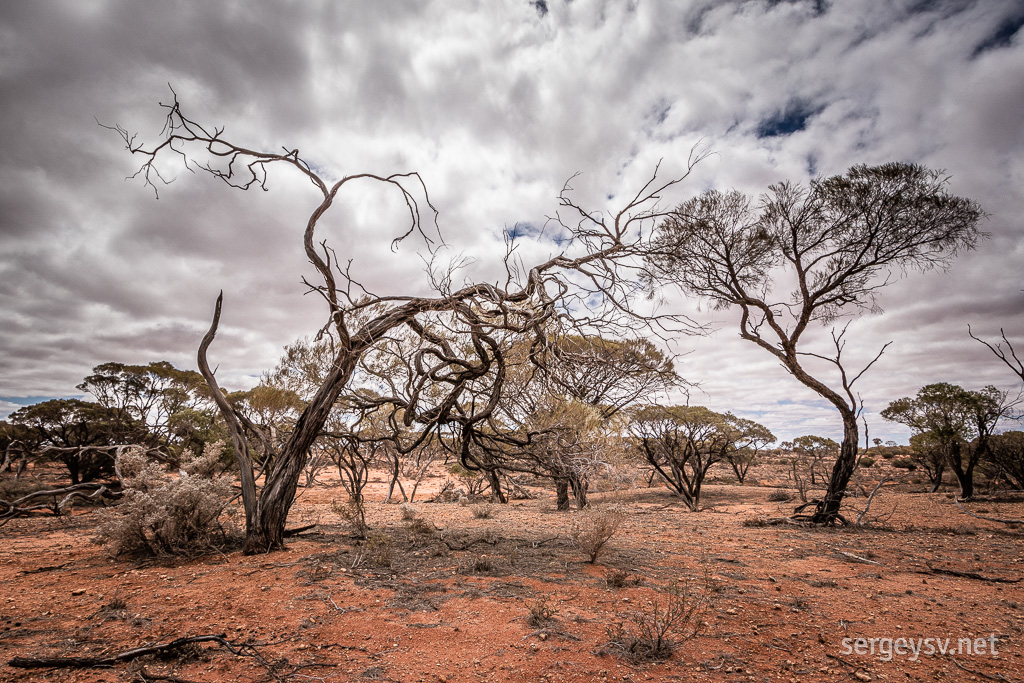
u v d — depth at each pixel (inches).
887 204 539.5
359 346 339.0
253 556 305.7
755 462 2130.9
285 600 218.2
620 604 222.4
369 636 178.7
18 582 257.1
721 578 285.6
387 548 321.1
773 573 305.3
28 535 442.9
